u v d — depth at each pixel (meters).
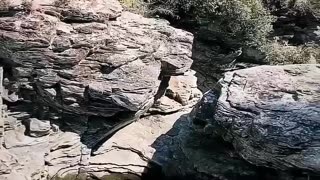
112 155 20.69
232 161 18.75
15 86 18.78
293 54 25.20
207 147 19.58
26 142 18.73
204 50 25.66
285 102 17.72
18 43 17.80
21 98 19.12
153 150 21.06
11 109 19.06
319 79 19.19
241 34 25.03
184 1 25.06
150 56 20.27
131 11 23.38
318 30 26.31
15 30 17.78
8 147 18.34
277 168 17.05
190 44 22.08
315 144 15.91
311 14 26.33
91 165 20.19
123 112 20.08
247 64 25.70
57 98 19.16
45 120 19.41
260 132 16.56
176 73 21.66
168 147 21.22
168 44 21.55
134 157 20.78
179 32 22.16
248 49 25.48
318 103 17.52
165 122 22.55
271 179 17.75
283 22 26.53
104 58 19.02
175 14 25.52
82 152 20.11
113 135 21.23
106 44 19.28
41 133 19.08
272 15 26.34
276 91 18.44
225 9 24.56
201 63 25.86
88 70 19.02
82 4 19.70
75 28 19.02
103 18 19.72
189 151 19.80
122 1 23.31
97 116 20.06
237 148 17.86
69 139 19.75
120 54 19.36
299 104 17.52
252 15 24.83
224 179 18.59
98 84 19.05
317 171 16.02
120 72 19.23
